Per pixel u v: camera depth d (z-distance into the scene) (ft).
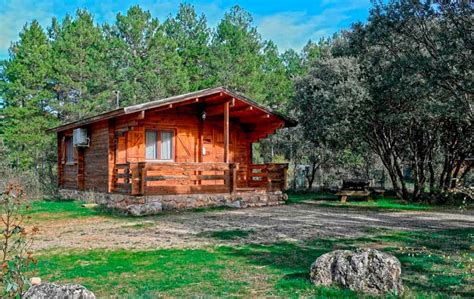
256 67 122.52
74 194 57.67
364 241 27.48
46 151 93.20
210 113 54.13
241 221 36.91
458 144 57.88
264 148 105.40
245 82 111.55
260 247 25.59
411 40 45.39
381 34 45.09
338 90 54.90
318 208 48.78
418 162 60.90
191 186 48.39
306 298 15.96
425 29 42.57
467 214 43.80
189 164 47.32
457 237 28.91
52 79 100.27
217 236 29.35
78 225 34.63
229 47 123.85
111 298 16.28
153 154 52.54
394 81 45.80
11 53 102.73
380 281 16.65
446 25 40.52
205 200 47.88
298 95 66.18
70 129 60.49
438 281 18.57
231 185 50.03
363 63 54.19
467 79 39.99
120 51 109.40
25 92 93.35
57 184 67.36
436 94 48.06
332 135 61.26
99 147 52.65
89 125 55.31
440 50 40.11
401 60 43.01
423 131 59.52
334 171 86.63
